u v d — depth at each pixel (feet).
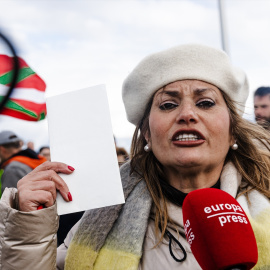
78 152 4.99
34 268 4.62
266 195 5.43
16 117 11.54
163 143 5.19
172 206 5.27
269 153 5.81
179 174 5.30
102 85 5.13
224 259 3.79
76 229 5.81
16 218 4.66
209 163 5.11
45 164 5.00
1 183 12.50
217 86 5.26
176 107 5.22
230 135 5.45
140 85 5.54
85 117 5.08
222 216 3.97
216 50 5.29
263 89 9.99
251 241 3.90
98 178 4.87
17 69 9.20
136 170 5.80
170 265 4.91
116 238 5.31
